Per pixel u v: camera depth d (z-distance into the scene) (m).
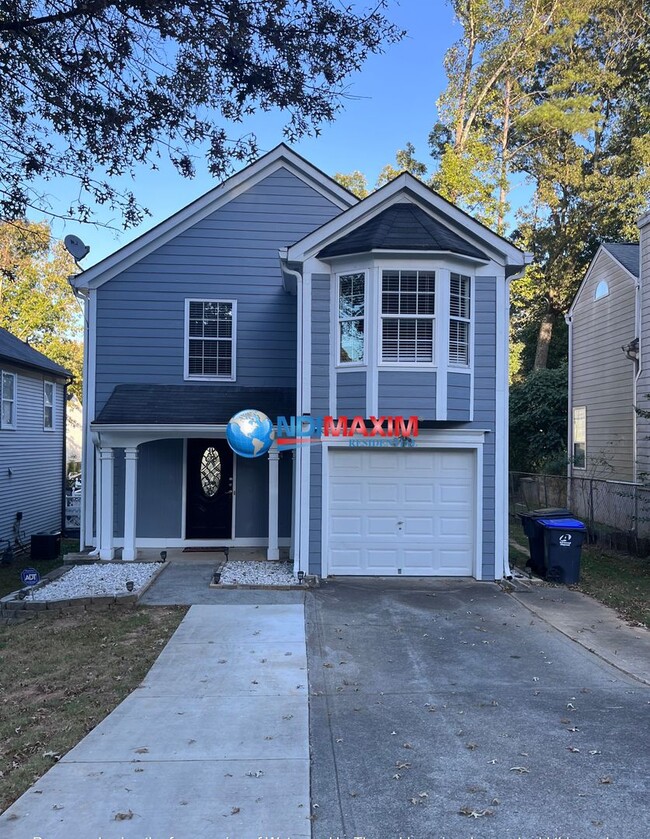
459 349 10.46
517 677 6.15
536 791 4.04
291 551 11.58
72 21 7.35
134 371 12.59
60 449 19.59
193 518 12.78
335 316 10.43
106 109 7.70
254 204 12.81
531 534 10.99
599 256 18.06
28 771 4.23
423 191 10.52
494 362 10.67
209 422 11.24
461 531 10.66
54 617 8.06
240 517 12.84
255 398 12.15
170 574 10.42
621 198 26.36
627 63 27.34
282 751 4.54
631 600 9.23
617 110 28.22
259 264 12.80
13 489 15.62
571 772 4.29
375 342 10.09
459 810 3.81
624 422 16.55
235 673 6.13
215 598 8.98
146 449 12.72
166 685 5.82
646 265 14.60
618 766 4.38
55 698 5.54
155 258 12.69
